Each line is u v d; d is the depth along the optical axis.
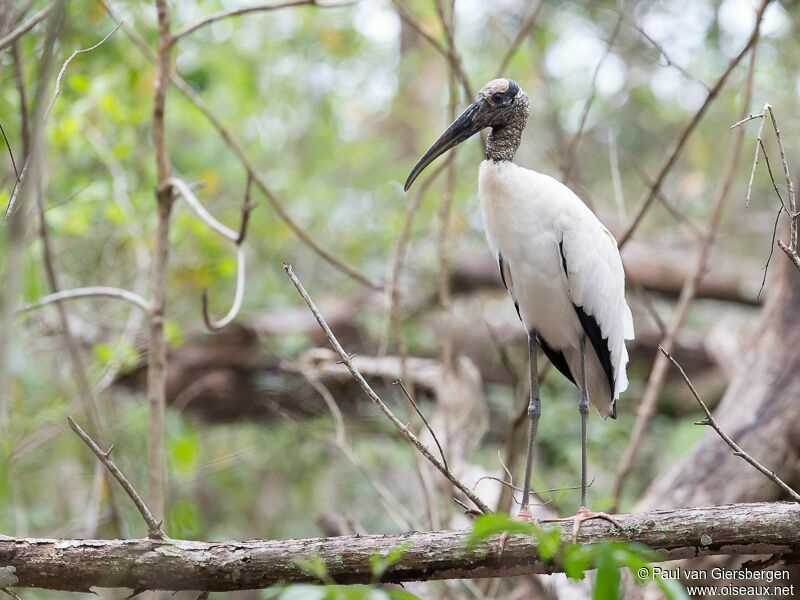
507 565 5.35
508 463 9.16
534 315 7.00
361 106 16.16
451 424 10.03
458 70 9.07
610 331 7.07
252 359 12.47
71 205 10.14
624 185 17.25
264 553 5.28
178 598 7.92
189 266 11.48
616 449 12.98
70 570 5.25
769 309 9.41
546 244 6.72
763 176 15.86
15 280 5.68
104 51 10.48
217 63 12.70
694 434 12.22
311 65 15.74
